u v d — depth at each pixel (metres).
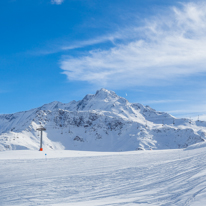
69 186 15.82
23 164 33.22
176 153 40.69
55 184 16.84
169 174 17.19
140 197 10.97
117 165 27.50
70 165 30.38
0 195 14.02
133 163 28.34
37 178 20.44
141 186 13.86
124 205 9.72
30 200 12.24
